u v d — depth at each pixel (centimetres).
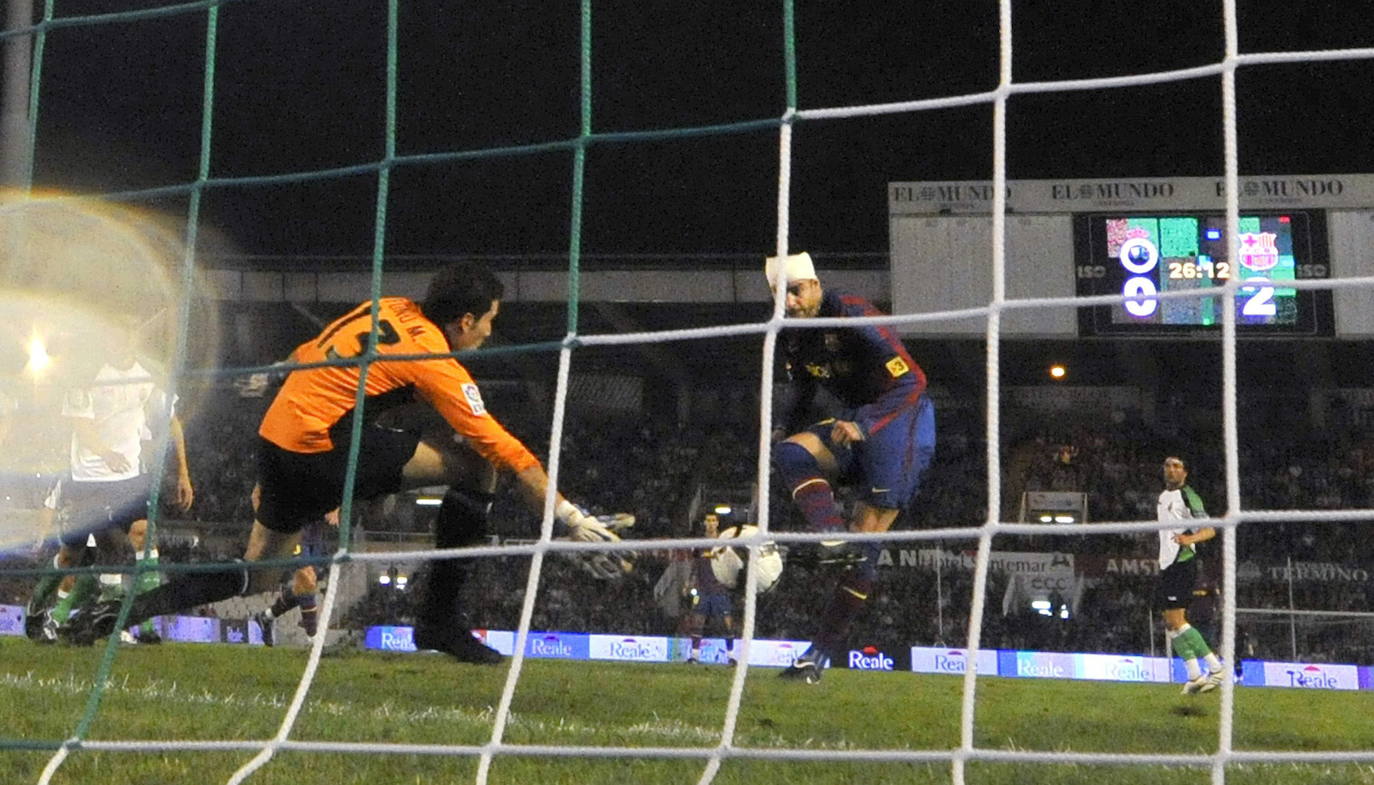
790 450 625
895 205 2522
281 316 2762
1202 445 2808
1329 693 877
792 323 384
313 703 507
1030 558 2125
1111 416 2892
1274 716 636
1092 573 2094
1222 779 306
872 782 375
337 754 396
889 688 654
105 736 410
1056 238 2473
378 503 2258
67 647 715
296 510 526
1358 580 2341
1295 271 2416
